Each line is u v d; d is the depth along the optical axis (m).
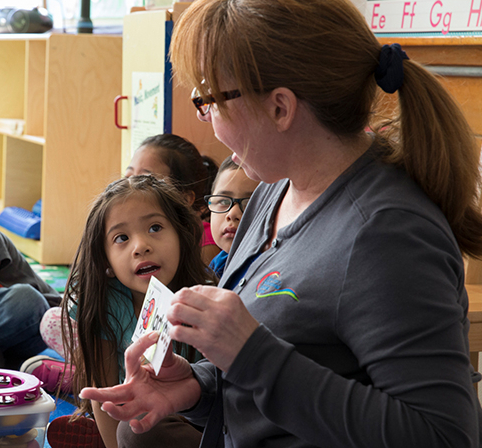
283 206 1.02
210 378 1.02
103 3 4.30
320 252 0.81
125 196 1.49
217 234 1.82
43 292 2.54
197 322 0.76
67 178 3.76
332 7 0.83
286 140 0.87
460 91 1.81
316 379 0.75
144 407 0.93
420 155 0.83
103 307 1.48
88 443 1.56
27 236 3.92
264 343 0.76
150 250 1.46
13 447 1.38
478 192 0.89
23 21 4.08
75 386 1.54
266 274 0.89
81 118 3.71
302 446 0.82
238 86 0.81
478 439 0.76
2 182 4.76
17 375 1.50
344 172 0.87
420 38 1.87
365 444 0.72
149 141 2.31
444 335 0.72
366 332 0.75
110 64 3.70
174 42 0.89
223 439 0.97
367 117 0.88
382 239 0.76
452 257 0.78
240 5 0.82
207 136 2.69
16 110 4.52
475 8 1.69
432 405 0.70
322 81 0.82
